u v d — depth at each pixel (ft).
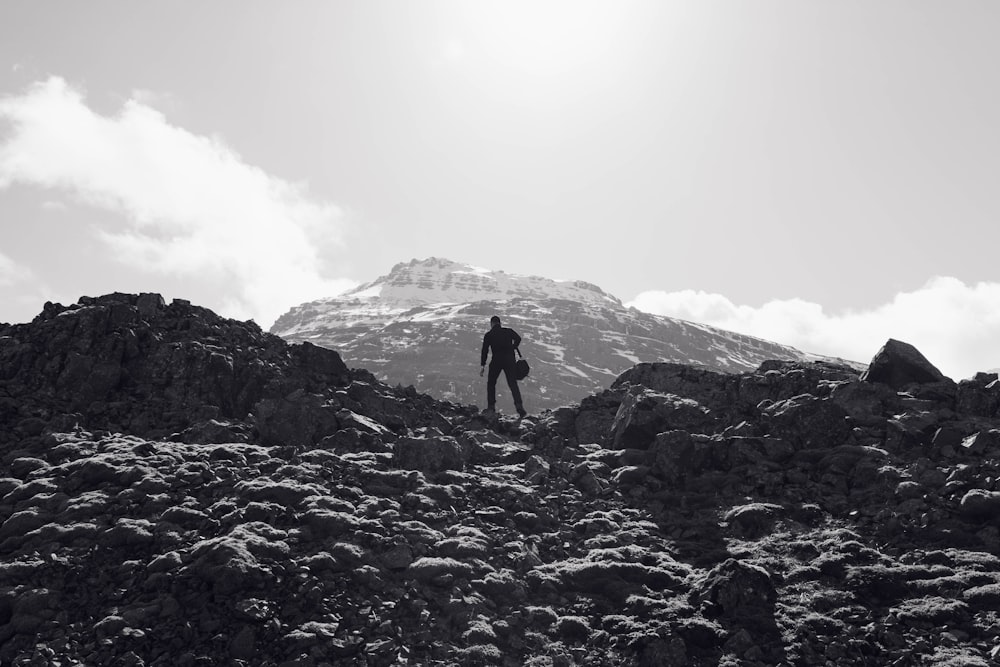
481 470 55.72
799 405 58.90
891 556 43.45
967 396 59.36
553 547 45.60
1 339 62.23
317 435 57.31
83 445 49.60
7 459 47.34
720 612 38.27
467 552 41.39
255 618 33.17
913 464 51.55
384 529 41.98
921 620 36.81
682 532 48.52
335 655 32.22
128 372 60.39
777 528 47.50
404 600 36.52
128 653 31.01
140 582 35.40
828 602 38.65
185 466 46.65
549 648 35.58
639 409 63.10
